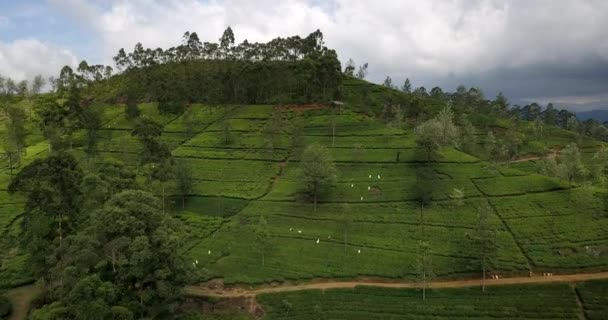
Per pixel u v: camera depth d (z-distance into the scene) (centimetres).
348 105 17838
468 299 7594
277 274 8412
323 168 10512
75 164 7350
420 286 8038
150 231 6238
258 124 16012
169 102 17362
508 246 8906
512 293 7675
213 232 9812
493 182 11250
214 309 7481
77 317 4881
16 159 12812
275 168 12862
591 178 13138
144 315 6166
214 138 14988
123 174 8175
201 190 11712
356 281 8338
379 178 11906
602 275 8144
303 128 15462
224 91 18612
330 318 7162
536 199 10400
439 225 9800
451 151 13300
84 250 5616
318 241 9431
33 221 6706
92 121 14062
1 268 8300
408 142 13888
